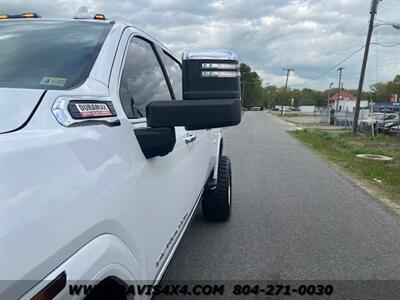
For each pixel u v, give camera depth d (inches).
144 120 97.7
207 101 81.1
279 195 312.5
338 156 614.5
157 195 98.2
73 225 58.2
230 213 237.5
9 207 49.6
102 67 87.4
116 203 72.1
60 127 64.9
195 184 154.2
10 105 63.4
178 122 80.3
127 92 94.0
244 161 503.2
